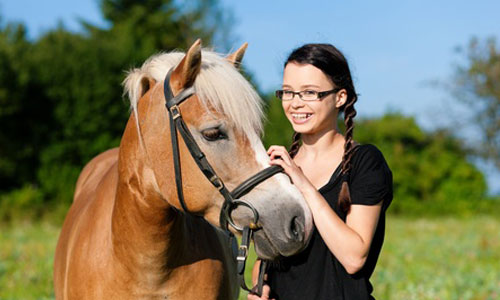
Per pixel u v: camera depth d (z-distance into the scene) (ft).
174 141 7.11
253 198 6.89
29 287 18.15
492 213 74.33
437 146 81.56
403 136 83.87
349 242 6.58
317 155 7.55
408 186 75.05
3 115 54.13
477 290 19.29
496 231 46.26
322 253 7.12
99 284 8.18
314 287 7.04
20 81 54.03
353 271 6.69
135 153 7.63
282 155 7.07
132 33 86.53
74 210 10.82
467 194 75.00
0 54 54.90
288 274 7.25
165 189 7.33
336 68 7.16
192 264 8.26
